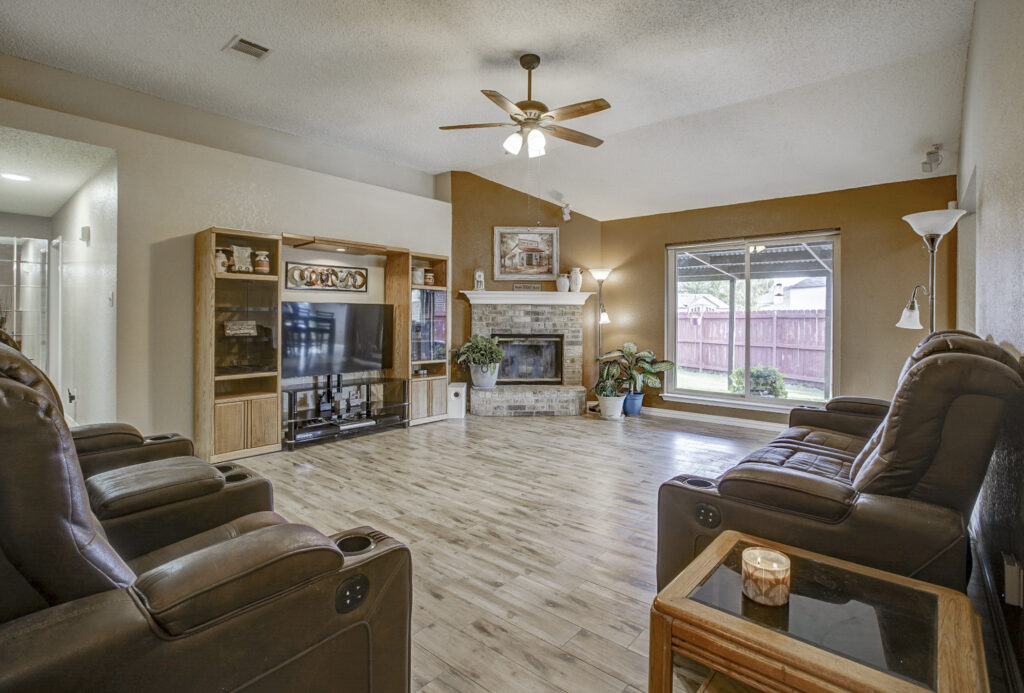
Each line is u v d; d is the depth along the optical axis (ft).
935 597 4.24
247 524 5.57
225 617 3.08
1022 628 4.75
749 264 19.33
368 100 13.99
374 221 18.25
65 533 2.90
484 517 10.07
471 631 6.37
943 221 9.89
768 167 16.72
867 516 5.07
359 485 11.96
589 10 9.75
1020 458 4.98
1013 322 5.80
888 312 16.22
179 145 13.65
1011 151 5.95
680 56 11.42
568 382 22.20
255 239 14.75
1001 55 6.61
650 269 21.57
